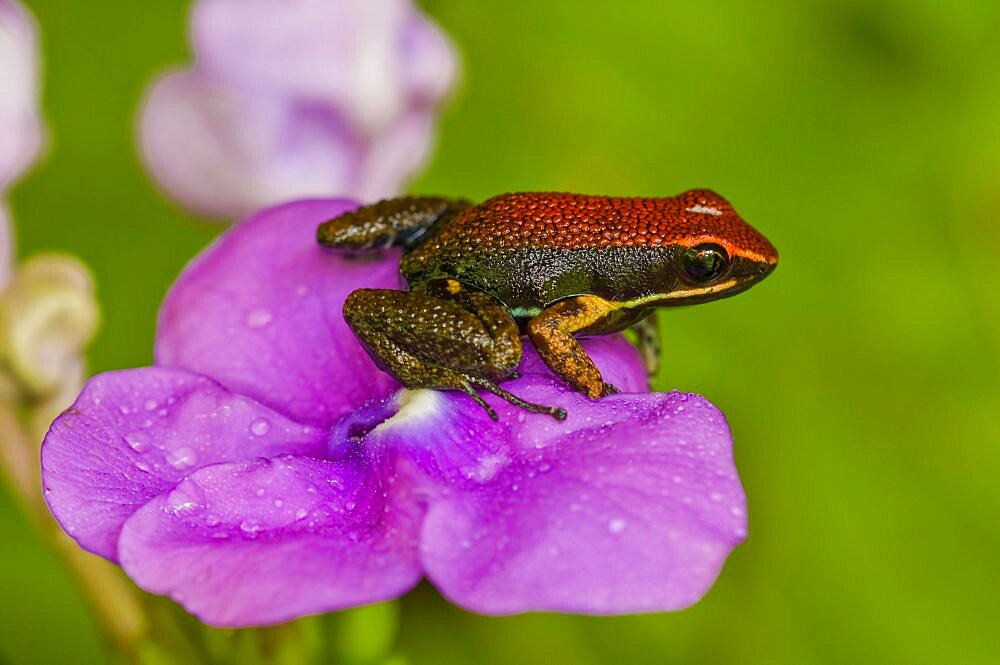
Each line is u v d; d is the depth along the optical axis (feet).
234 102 0.86
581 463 0.71
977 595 0.97
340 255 0.77
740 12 1.06
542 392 0.74
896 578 0.97
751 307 1.00
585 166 1.04
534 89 1.05
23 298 0.82
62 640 0.97
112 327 1.00
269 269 0.77
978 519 0.98
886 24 1.05
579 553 0.69
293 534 0.71
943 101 1.05
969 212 1.03
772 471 0.99
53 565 0.97
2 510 0.97
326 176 0.87
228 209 0.88
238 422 0.74
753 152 1.04
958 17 1.05
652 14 1.05
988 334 1.01
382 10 0.85
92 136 1.03
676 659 0.97
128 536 0.71
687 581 0.69
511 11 1.05
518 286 0.75
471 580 0.69
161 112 0.86
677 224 0.75
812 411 0.99
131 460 0.73
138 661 0.81
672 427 0.71
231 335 0.76
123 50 1.05
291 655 0.81
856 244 1.03
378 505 0.72
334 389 0.76
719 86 1.05
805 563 0.98
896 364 1.00
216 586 0.70
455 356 0.74
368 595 0.70
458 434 0.73
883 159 1.04
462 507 0.71
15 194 1.00
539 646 0.97
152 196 1.01
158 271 1.00
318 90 0.86
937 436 0.99
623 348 0.76
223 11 0.85
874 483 0.99
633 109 1.04
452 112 1.04
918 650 0.97
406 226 0.77
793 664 0.97
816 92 1.06
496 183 1.03
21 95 0.84
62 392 0.83
